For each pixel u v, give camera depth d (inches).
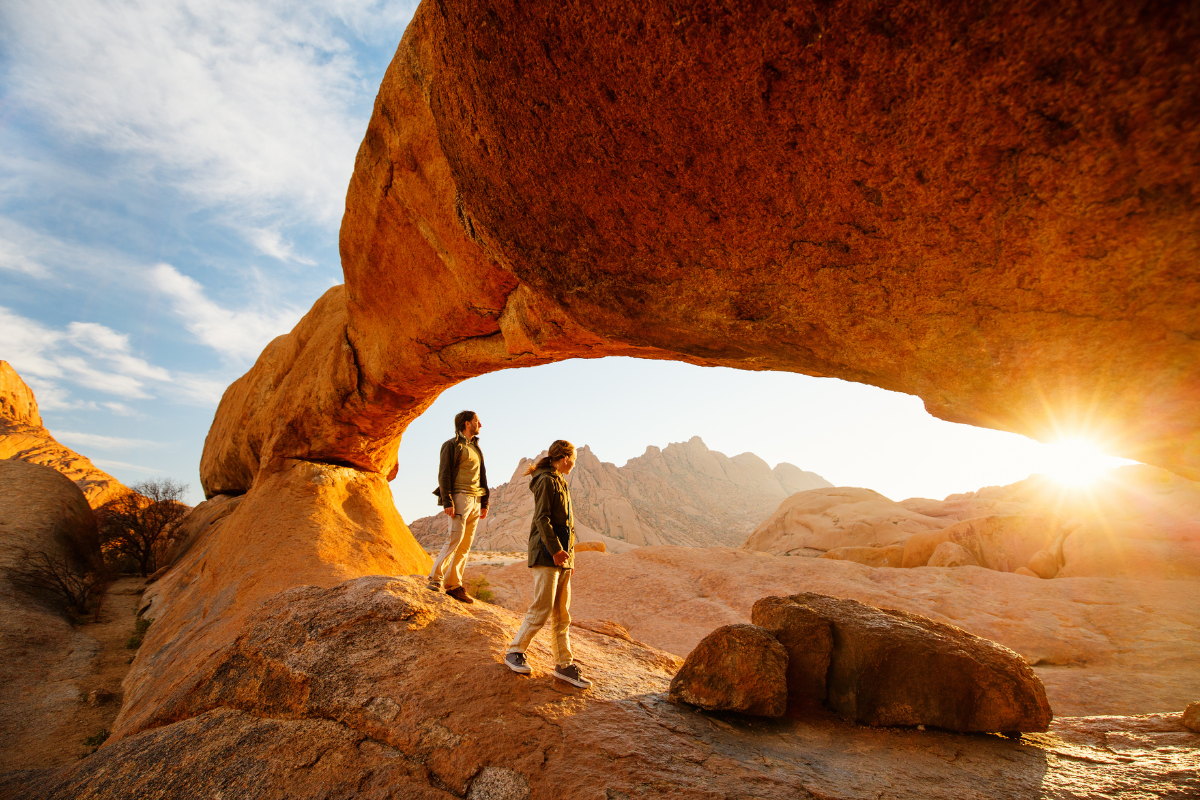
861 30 63.7
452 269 277.7
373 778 113.5
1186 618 340.8
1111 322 75.3
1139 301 71.1
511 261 125.9
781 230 92.6
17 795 136.5
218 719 144.3
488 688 136.4
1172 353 73.2
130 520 965.2
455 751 116.9
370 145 272.5
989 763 122.0
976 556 653.3
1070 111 59.2
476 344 326.6
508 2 83.7
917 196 76.7
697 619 464.4
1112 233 66.5
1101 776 112.5
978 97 62.9
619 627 226.7
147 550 933.8
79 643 513.3
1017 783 110.3
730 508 4564.5
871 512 1213.1
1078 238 69.4
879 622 160.7
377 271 335.3
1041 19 53.9
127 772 129.3
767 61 72.0
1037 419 97.7
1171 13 48.4
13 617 513.3
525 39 86.3
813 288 99.9
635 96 84.7
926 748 131.4
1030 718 140.0
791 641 162.6
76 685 415.5
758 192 88.8
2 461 1004.6
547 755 113.1
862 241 87.4
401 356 370.3
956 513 1125.7
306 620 168.4
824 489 1456.7
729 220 95.2
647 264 110.5
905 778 112.9
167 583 684.1
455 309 299.9
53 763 304.8
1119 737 136.8
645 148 91.0
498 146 103.7
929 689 144.8
